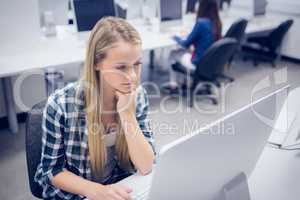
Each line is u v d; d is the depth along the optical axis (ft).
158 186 1.89
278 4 15.23
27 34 8.42
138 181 3.22
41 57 8.26
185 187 2.07
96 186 3.01
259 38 14.19
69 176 3.19
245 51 16.01
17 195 6.48
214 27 10.27
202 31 10.15
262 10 14.90
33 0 8.23
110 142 3.51
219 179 2.36
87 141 3.30
